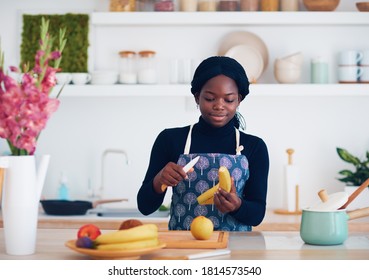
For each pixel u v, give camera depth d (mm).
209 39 4242
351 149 4238
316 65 4035
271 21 3984
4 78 1741
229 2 4043
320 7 4008
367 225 3498
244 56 4105
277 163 4246
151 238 1713
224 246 1879
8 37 4270
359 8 4047
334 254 1804
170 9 4031
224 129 2473
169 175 2195
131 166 4297
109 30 4266
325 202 2016
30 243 1810
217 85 2320
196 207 2426
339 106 4242
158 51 4262
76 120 4312
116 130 4301
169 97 4281
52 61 4172
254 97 4250
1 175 1826
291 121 4250
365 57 4027
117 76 4074
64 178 4211
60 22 4234
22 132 1791
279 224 3543
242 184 2438
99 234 1794
